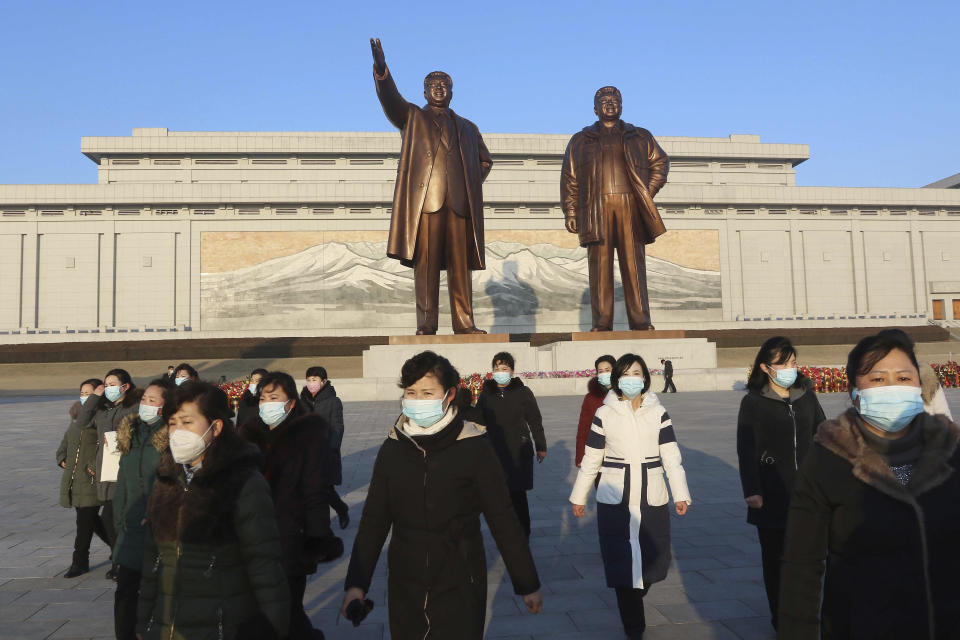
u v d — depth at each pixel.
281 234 45.16
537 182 53.12
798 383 3.99
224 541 2.42
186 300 44.16
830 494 1.99
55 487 8.98
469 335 20.88
